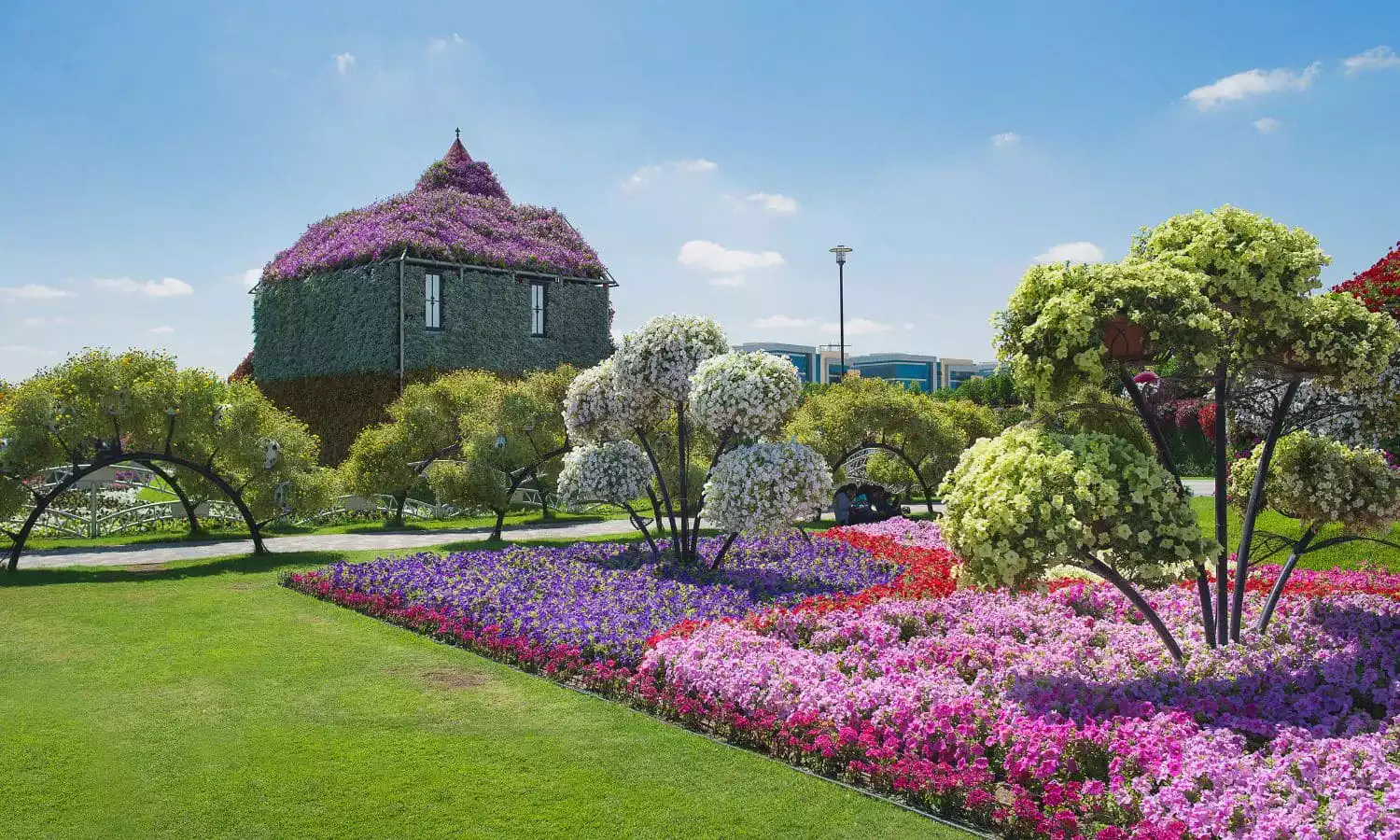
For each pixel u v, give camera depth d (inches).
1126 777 187.9
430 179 1444.4
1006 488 218.5
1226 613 266.5
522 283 1224.8
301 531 704.4
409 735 237.1
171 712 254.7
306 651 319.3
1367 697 230.2
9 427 489.1
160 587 441.1
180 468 645.3
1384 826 155.7
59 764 217.8
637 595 378.0
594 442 495.8
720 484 406.6
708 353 442.6
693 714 246.7
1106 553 229.8
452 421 864.9
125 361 524.4
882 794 202.2
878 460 896.9
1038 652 265.0
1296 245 245.9
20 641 332.8
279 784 206.7
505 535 672.4
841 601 356.5
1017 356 236.7
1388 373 282.2
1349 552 452.1
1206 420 640.4
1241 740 200.7
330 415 1157.1
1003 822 181.9
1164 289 226.7
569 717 252.4
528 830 185.2
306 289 1206.9
